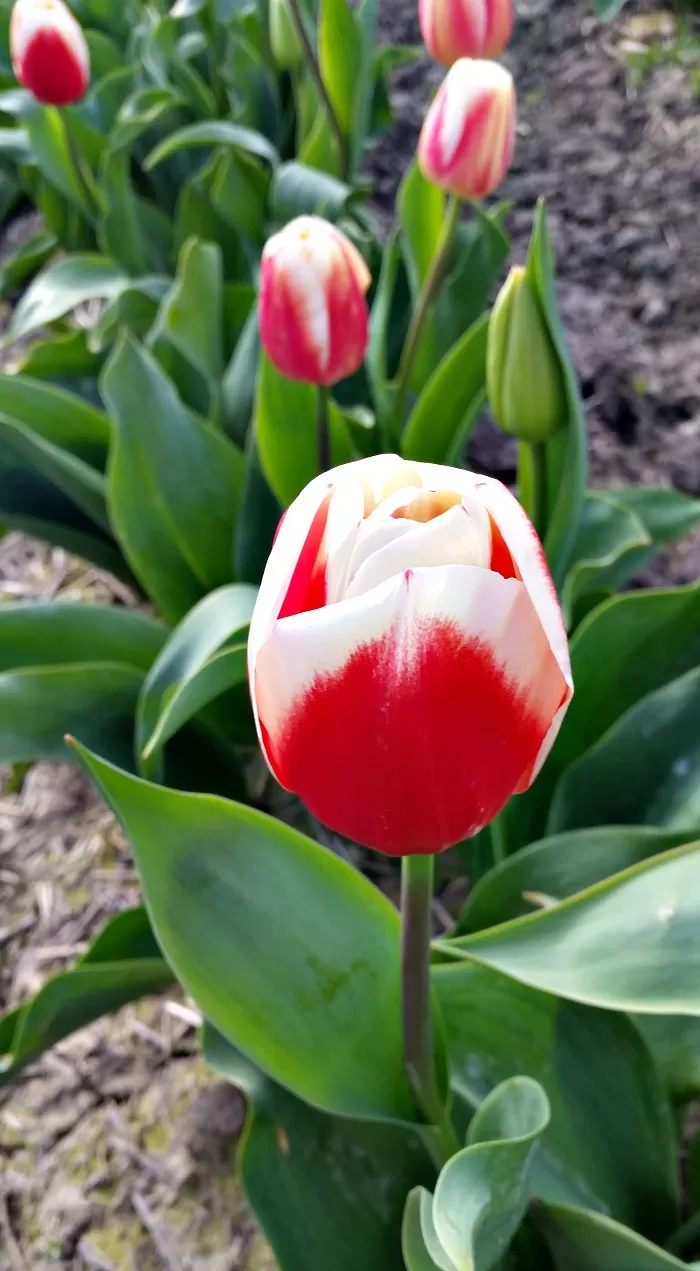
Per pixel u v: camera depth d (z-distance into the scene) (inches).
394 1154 14.7
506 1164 10.9
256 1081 14.6
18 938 23.1
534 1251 14.5
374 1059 12.9
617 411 30.7
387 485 8.7
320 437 18.2
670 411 30.5
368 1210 14.4
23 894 23.8
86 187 29.0
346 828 9.7
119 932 18.0
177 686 16.6
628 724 16.4
